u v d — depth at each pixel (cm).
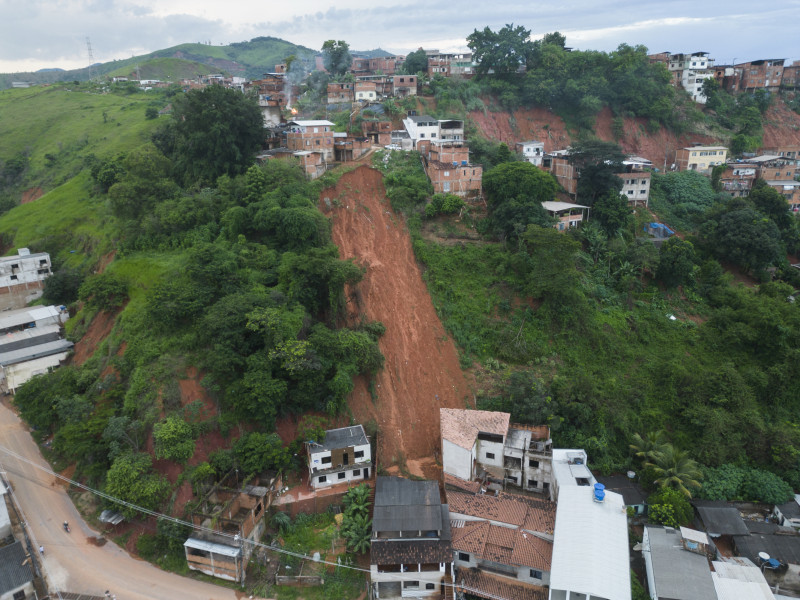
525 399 4775
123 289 5319
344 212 6212
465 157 6931
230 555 3459
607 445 4794
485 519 3794
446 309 5619
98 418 4256
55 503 4172
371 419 4747
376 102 9069
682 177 8675
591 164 7244
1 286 6322
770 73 11669
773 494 4434
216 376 4316
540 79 9750
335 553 3766
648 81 10150
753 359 5694
